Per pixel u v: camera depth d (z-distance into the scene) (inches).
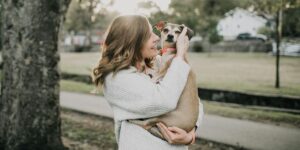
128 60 99.3
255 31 1430.9
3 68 253.6
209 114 415.5
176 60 99.7
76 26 1702.8
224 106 460.4
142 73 102.2
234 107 454.9
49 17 245.0
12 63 247.0
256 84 597.9
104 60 101.7
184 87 102.5
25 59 244.5
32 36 243.0
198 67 895.1
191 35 107.8
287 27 926.4
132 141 100.9
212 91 497.7
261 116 396.8
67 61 1144.8
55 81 253.4
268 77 694.5
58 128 259.1
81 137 323.0
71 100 528.4
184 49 102.8
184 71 98.2
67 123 384.5
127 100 98.1
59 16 250.4
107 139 315.3
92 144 301.0
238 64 952.9
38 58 245.3
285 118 386.0
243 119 389.4
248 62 999.6
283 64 924.6
